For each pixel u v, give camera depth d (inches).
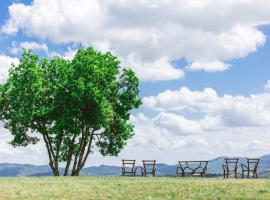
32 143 2289.6
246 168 1534.2
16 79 2294.5
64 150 2300.7
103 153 2340.1
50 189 830.5
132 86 2409.0
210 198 608.7
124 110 2395.4
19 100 2239.2
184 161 1659.7
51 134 2162.9
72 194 714.2
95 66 2196.1
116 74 2401.6
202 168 1622.8
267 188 796.0
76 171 2261.3
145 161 1787.6
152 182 1052.5
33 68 2277.3
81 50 2298.2
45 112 2155.5
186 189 773.9
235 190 746.8
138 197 634.2
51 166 2283.5
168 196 644.1
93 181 1147.3
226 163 1571.1
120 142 2338.8
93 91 2108.8
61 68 2245.3
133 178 1406.3
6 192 764.0
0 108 2297.0
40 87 2215.8
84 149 2277.3
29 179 1334.9
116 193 713.0
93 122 2178.9
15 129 2234.3
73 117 2162.9
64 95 2162.9
